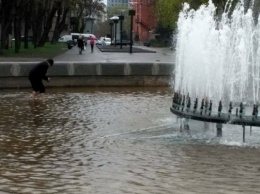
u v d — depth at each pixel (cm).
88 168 1039
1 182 943
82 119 1666
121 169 1028
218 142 1283
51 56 4794
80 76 2830
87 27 13675
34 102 2109
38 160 1110
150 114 1775
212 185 916
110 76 2869
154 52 6481
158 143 1279
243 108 1358
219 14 3834
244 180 948
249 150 1192
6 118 1686
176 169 1026
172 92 2575
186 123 1438
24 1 4972
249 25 2039
